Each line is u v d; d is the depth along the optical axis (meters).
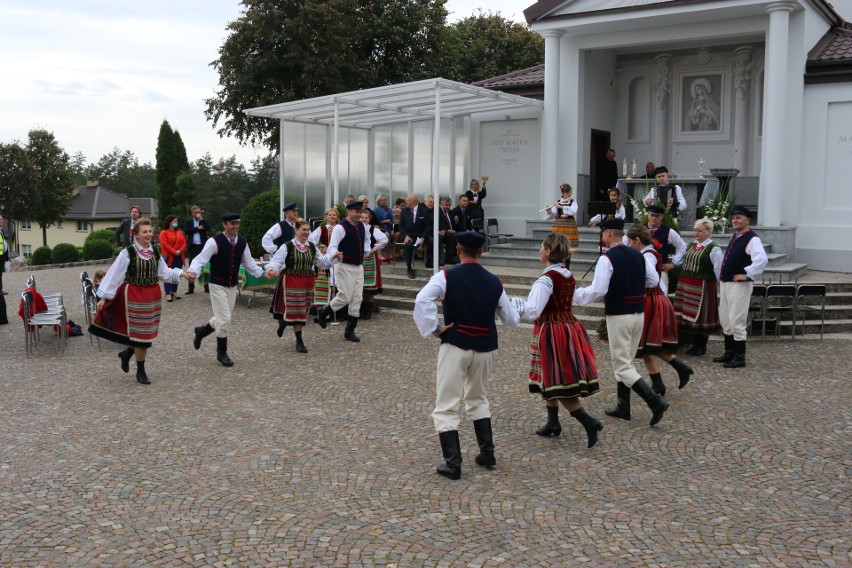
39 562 4.25
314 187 18.91
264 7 27.17
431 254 14.83
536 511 4.95
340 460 5.92
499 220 18.33
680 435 6.51
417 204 15.43
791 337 10.78
